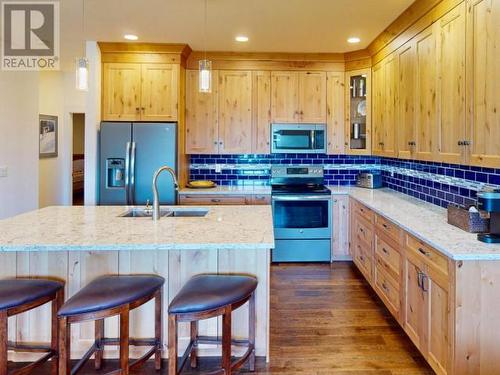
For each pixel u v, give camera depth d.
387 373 2.46
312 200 4.74
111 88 4.67
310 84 5.01
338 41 4.41
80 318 1.98
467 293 2.01
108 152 4.50
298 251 4.79
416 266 2.55
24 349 2.36
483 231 2.44
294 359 2.62
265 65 4.99
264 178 5.35
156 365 2.46
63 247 2.11
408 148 3.53
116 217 2.93
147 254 2.54
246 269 2.56
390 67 4.06
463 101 2.51
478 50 2.33
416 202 3.81
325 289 3.92
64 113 6.76
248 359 2.47
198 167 5.33
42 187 6.38
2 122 4.62
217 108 5.00
